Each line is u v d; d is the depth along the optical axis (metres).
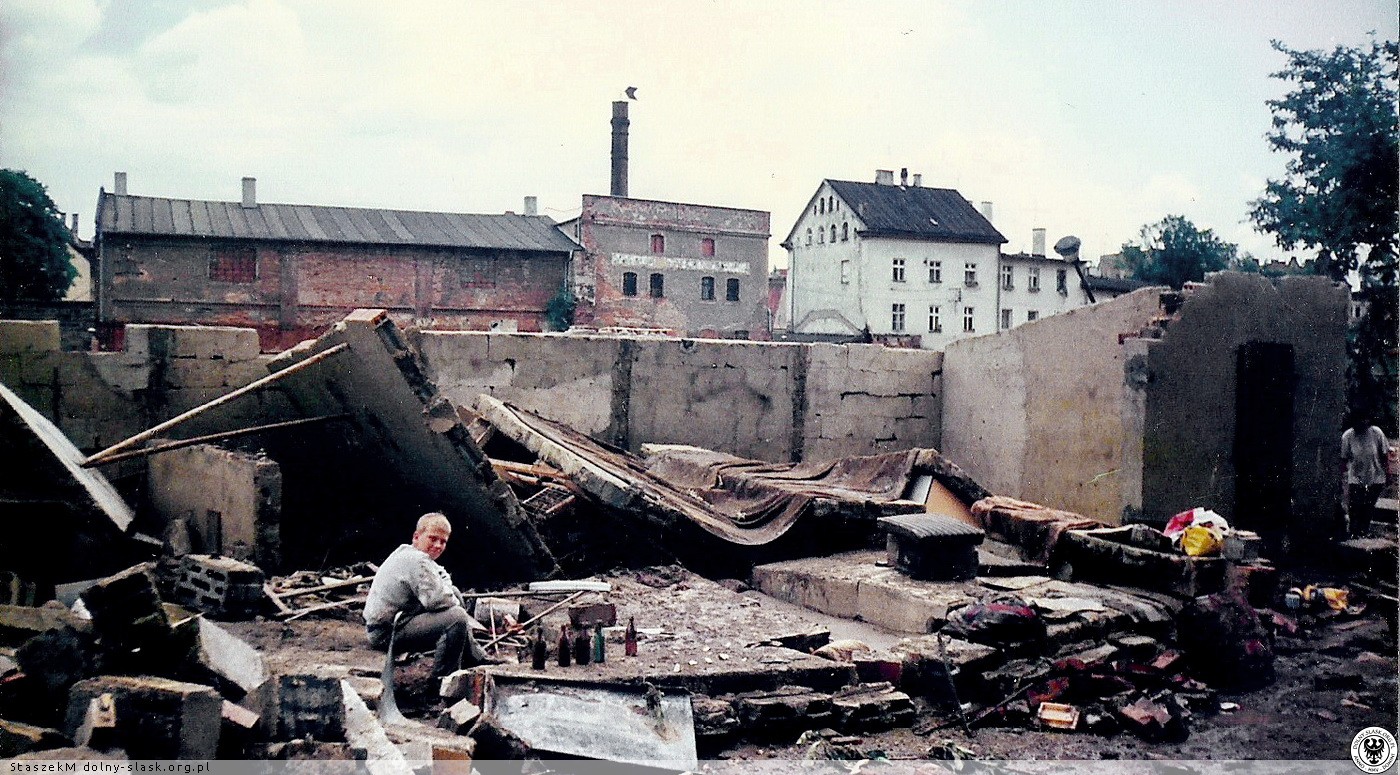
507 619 7.12
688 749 5.34
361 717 4.67
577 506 9.89
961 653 6.62
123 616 4.49
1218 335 11.62
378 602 6.06
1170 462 11.39
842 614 8.53
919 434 15.36
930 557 8.48
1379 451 12.52
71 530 7.46
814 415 14.81
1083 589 8.23
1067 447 12.64
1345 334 12.33
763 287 40.03
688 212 38.62
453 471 8.54
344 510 10.27
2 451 7.28
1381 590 9.84
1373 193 13.48
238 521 8.31
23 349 9.94
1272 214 14.42
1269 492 11.77
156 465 9.77
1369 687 7.22
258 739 4.31
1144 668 7.08
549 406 13.27
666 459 12.85
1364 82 13.55
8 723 4.01
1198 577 7.95
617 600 8.16
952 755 5.75
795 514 10.06
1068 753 5.97
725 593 8.62
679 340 14.01
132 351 10.30
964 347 14.91
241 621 6.73
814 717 5.90
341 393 8.96
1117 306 11.97
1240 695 7.13
